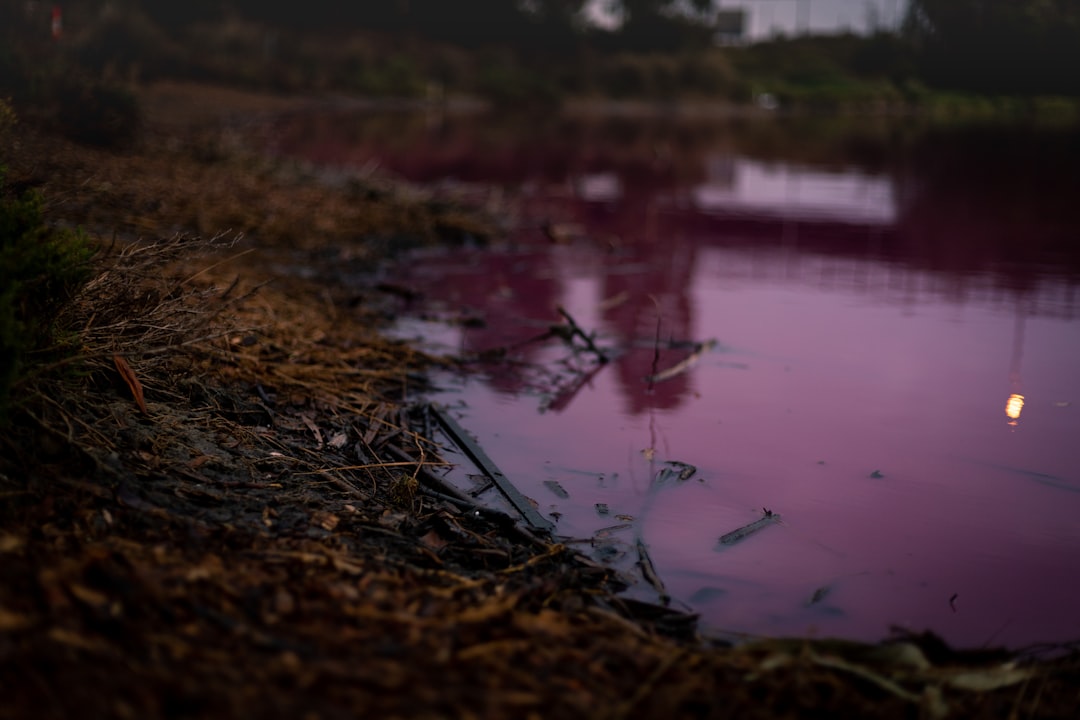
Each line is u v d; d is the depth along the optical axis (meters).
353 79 41.72
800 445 4.14
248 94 29.81
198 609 2.22
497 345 5.62
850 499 3.63
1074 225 10.84
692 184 15.34
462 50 63.16
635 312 6.57
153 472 3.11
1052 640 2.76
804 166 18.94
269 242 7.51
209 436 3.55
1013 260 8.68
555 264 8.29
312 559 2.69
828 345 5.77
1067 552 3.26
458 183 14.25
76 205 6.36
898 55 58.75
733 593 2.96
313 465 3.58
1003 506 3.59
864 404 4.69
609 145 24.08
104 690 1.86
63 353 3.21
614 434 4.25
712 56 65.88
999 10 39.81
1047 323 6.32
